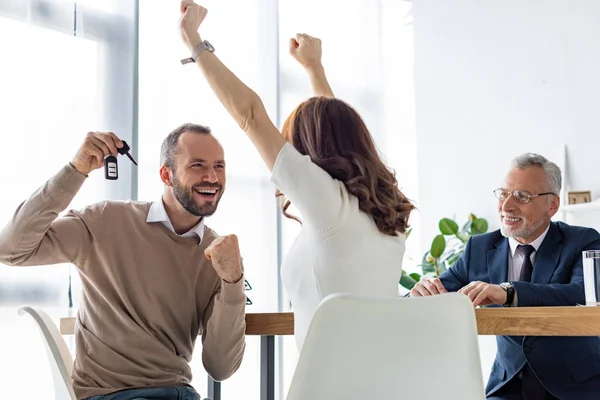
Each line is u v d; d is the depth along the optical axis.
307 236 1.52
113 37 3.56
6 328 3.01
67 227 1.81
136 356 1.79
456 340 1.12
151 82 3.79
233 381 4.09
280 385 4.31
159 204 1.91
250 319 1.88
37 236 1.71
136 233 1.87
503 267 2.33
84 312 1.85
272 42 4.45
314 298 1.48
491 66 4.63
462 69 4.75
